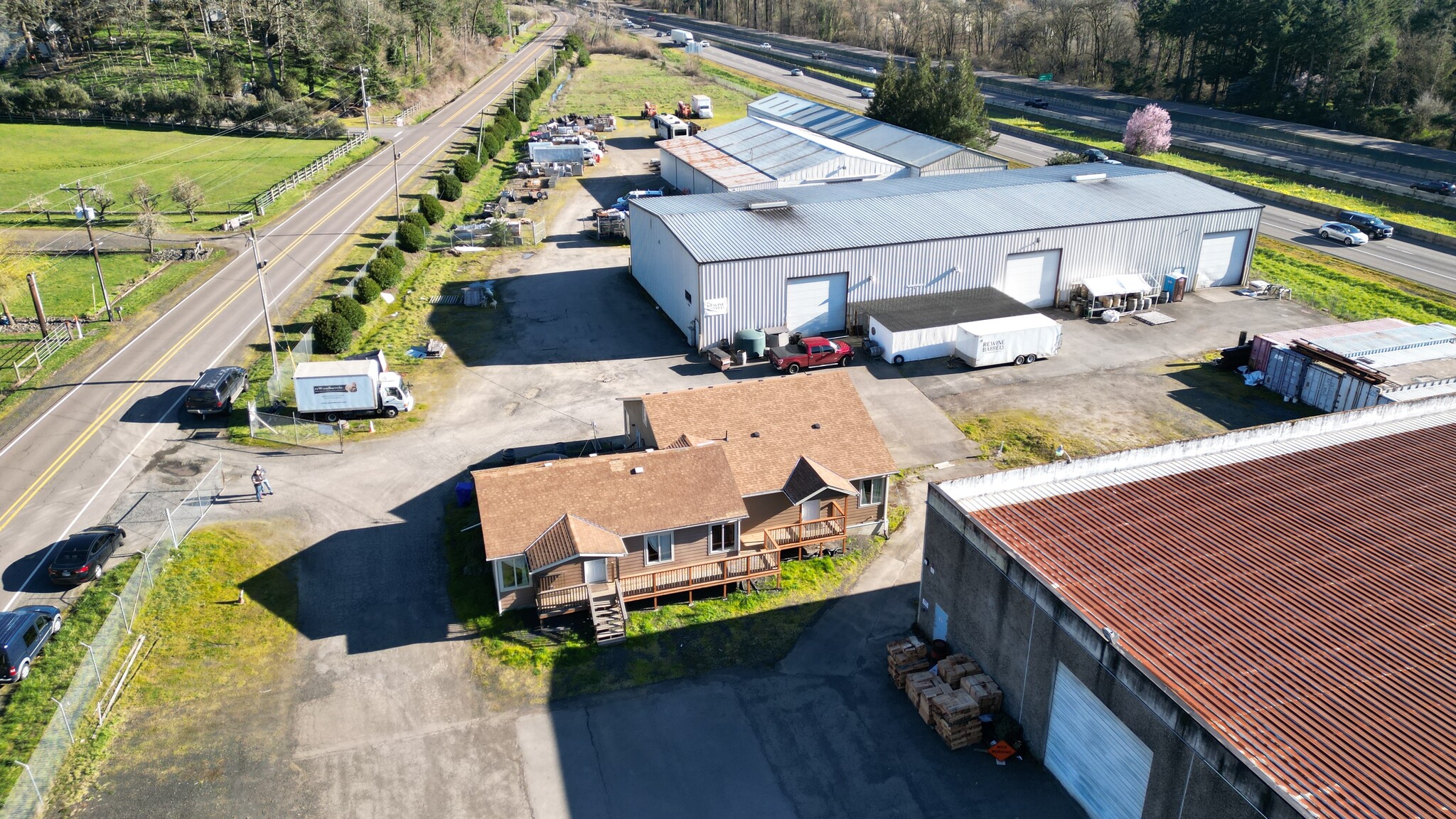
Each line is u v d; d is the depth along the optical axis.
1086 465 32.88
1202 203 65.19
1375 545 27.62
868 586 35.16
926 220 61.09
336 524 38.41
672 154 92.69
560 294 65.81
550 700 29.55
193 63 133.00
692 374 52.81
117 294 62.66
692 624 33.03
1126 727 22.95
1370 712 21.11
